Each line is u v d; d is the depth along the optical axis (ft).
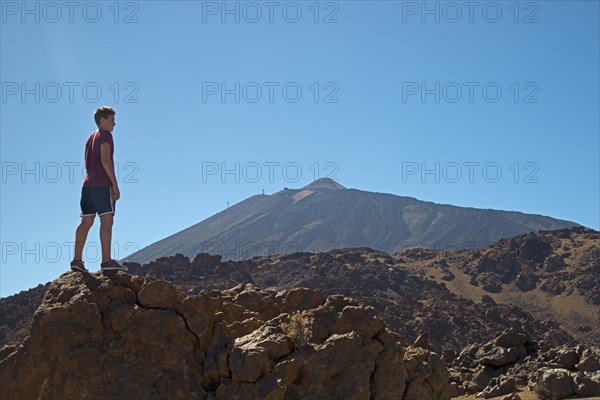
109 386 52.60
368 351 56.18
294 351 56.24
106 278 57.72
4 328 347.36
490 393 92.38
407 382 56.65
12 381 53.78
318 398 53.78
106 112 60.18
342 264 520.83
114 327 54.54
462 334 373.81
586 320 510.99
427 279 552.82
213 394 54.24
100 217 59.31
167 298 56.90
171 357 54.29
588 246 619.26
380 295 472.85
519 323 407.64
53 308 54.08
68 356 52.80
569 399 82.33
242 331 58.08
